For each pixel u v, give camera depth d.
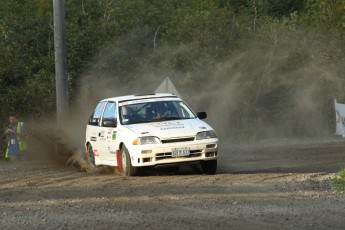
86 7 73.75
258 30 75.31
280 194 25.33
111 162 34.34
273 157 42.31
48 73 65.19
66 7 72.50
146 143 31.50
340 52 75.25
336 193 25.36
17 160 48.94
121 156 33.12
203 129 32.16
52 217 21.88
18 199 26.45
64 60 49.81
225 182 29.08
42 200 25.83
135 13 77.25
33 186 30.52
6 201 26.02
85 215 22.02
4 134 54.41
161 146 31.39
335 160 38.91
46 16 73.12
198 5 96.81
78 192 27.62
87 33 70.06
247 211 21.95
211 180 29.84
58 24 49.44
